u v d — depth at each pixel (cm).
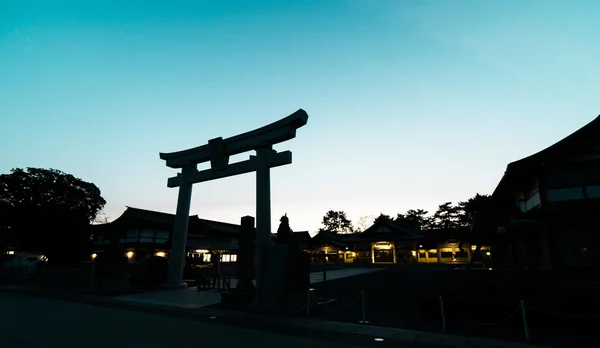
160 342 835
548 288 1018
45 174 3042
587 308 938
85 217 3127
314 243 6262
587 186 1471
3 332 945
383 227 5853
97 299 1686
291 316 1191
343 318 1150
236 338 879
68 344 810
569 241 1448
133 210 4878
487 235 1308
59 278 2248
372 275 3053
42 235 2850
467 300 1118
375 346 796
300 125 1811
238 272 1566
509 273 1090
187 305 1459
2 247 2970
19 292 2053
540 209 1523
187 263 3503
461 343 810
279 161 1764
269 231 1739
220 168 2036
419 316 1155
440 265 4494
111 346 794
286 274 1338
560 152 1545
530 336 866
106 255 2134
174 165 2317
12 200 2838
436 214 6781
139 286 2181
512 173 1677
